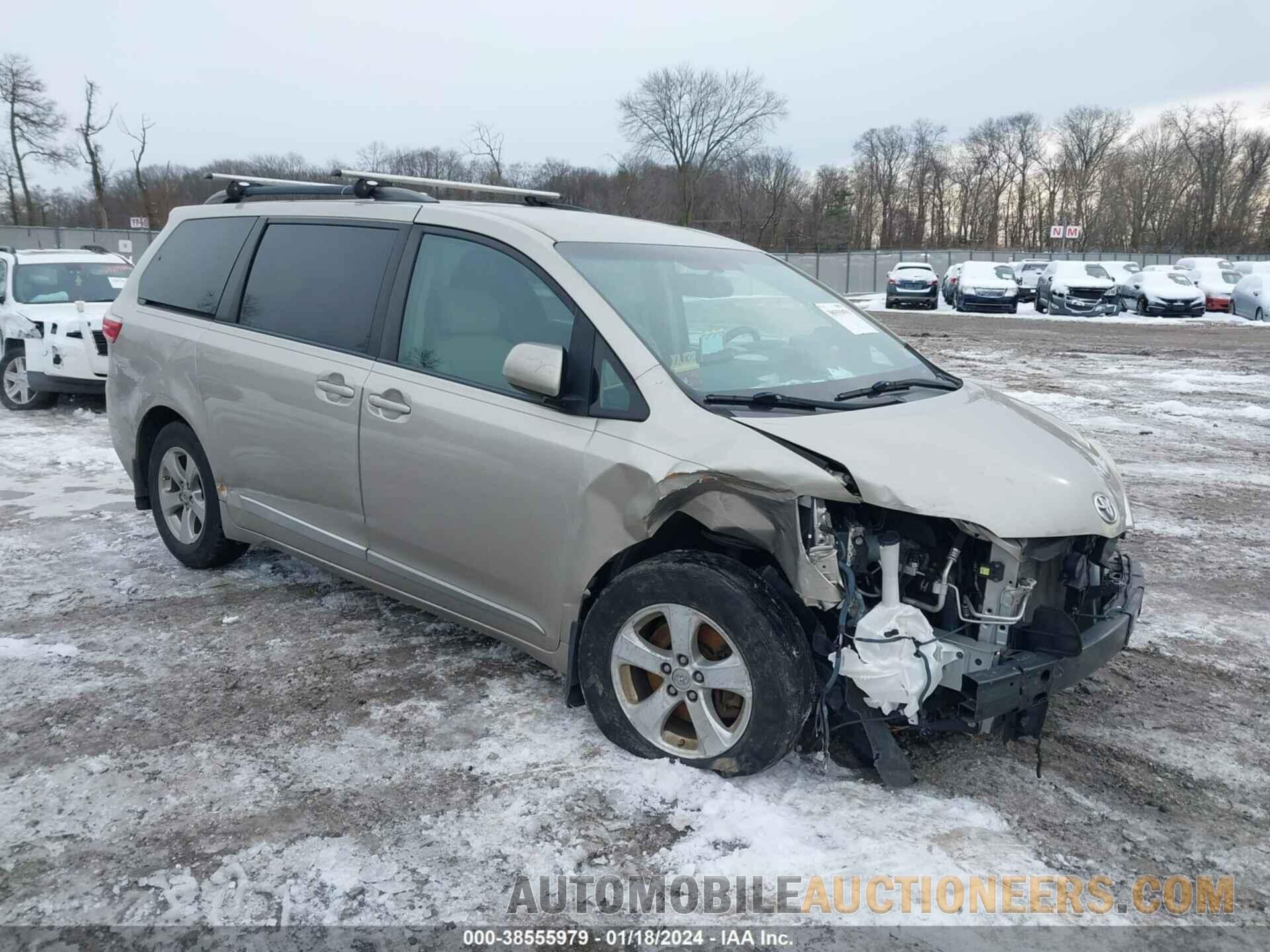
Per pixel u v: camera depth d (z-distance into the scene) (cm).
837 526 316
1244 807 329
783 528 308
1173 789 339
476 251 393
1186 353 1906
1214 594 548
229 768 342
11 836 302
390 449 397
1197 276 3512
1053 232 5478
